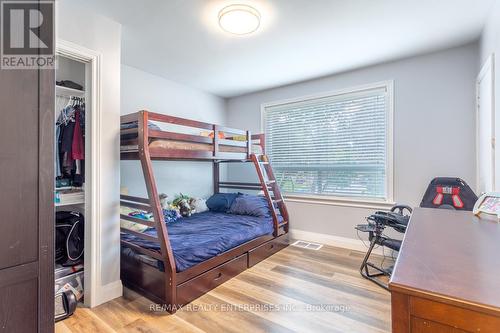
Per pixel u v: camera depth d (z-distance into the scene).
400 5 2.04
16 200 0.94
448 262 0.89
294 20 2.24
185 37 2.54
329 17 2.20
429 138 2.99
